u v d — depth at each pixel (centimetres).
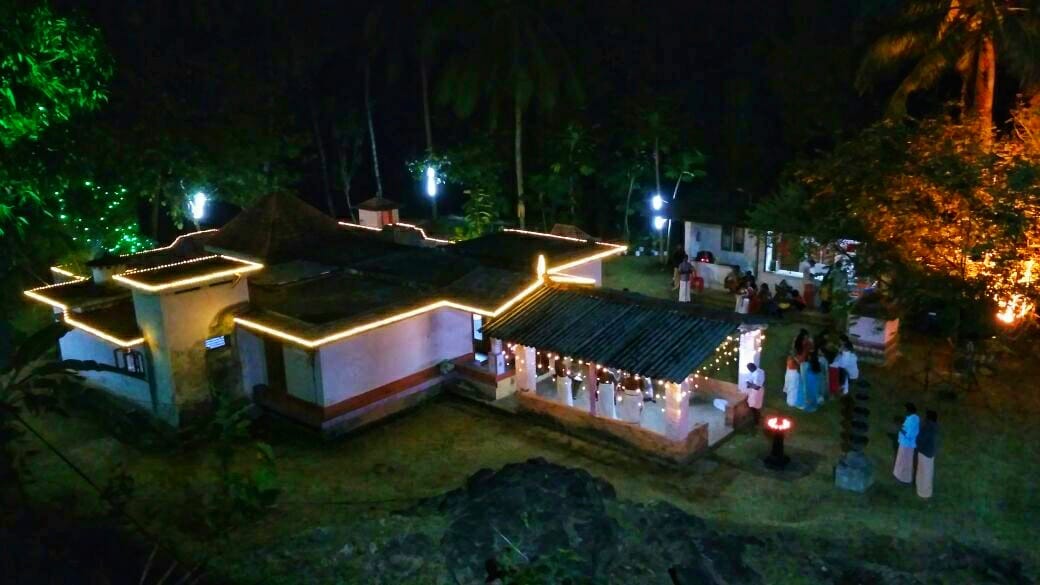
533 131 4262
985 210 1975
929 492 1591
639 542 1195
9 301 2461
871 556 1330
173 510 1404
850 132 3219
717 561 1168
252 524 1441
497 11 3622
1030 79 2309
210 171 3188
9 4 1246
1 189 1459
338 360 1939
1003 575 1273
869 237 2178
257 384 2105
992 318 2181
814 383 1995
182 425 1944
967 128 2123
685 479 1703
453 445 1909
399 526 1285
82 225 2736
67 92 1435
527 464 1432
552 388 2145
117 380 2086
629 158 3816
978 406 2000
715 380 2034
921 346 2411
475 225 3731
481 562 1084
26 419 2014
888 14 2961
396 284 2216
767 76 3656
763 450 1819
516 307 2041
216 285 1984
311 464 1812
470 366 2189
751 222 2658
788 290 2739
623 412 1855
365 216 3612
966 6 2344
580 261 2481
